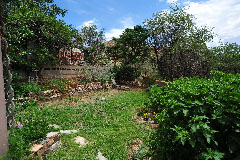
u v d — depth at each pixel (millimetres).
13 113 2447
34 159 2891
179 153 2646
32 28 10359
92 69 13266
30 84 8602
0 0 2373
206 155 2092
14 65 9680
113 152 3701
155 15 11898
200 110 2391
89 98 9344
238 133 2162
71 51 14648
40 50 10586
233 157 2174
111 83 13547
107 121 5730
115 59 17250
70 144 3873
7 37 7137
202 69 9719
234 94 2176
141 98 9383
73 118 5859
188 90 2568
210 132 2184
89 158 3395
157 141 3074
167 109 2734
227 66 9812
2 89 2115
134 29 15156
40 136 3496
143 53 14930
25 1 10781
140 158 3412
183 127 2473
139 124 5473
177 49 10461
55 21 10680
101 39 18078
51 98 8555
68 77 12820
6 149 2156
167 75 11625
